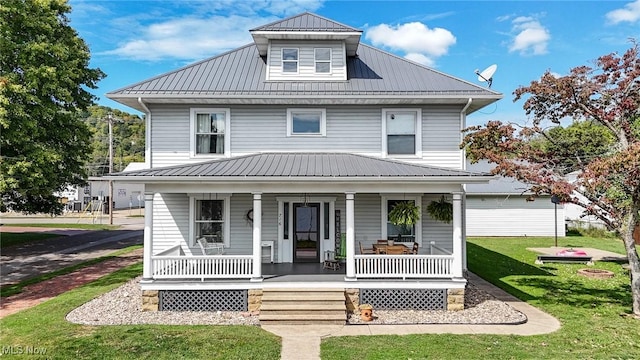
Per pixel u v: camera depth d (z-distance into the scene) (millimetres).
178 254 14000
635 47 11883
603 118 12398
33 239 29312
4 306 12266
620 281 16016
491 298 13180
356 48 16359
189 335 9594
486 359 8227
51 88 21031
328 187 12156
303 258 14961
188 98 13992
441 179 11797
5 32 19797
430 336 9617
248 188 12117
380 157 14719
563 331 10000
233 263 12156
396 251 13250
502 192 31312
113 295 13164
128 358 8188
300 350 8758
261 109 14883
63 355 8289
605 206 11797
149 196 12016
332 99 14102
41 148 20781
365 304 11594
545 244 27156
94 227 39406
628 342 9211
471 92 14086
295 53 15570
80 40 25188
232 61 16578
